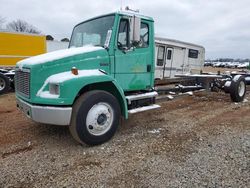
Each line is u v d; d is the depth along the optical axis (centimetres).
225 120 614
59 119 394
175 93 749
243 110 732
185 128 543
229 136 487
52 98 390
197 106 794
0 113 715
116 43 480
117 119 459
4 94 1134
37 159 385
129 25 492
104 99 434
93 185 312
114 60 481
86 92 429
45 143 452
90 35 514
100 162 374
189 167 354
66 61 423
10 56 1285
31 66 399
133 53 512
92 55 450
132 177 330
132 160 380
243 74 1058
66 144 446
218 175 330
